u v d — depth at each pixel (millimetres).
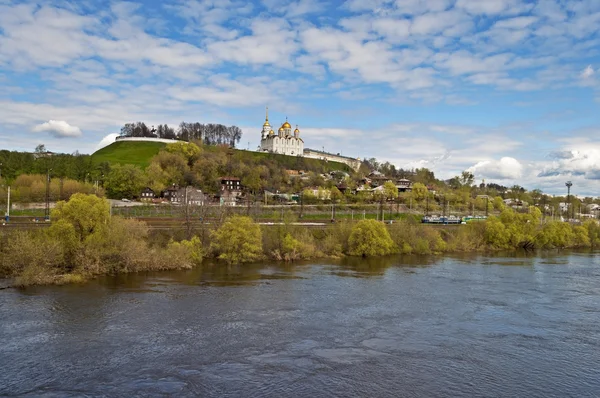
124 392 36062
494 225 143125
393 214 191500
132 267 85188
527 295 72812
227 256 98562
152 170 195000
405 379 40000
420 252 124750
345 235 122062
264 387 37688
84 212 82812
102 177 187625
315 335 50812
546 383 40000
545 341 50438
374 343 48719
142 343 46719
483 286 79688
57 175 184125
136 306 60438
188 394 36062
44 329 50062
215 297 66812
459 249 136875
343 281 81562
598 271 99562
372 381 39406
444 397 37062
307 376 40000
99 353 43719
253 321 55312
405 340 49906
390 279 84750
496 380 40375
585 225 167750
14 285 69750
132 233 89750
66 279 73812
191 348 45812
